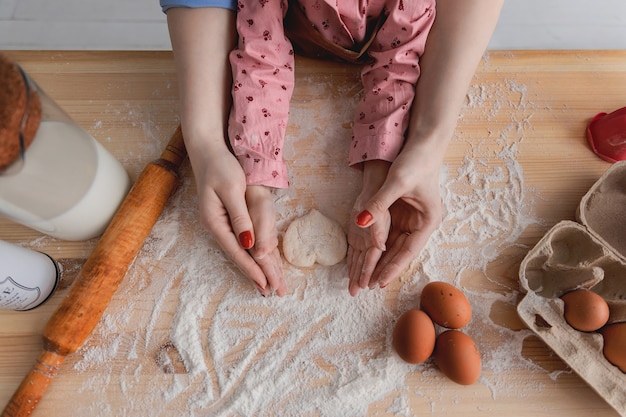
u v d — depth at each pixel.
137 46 0.99
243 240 0.59
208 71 0.66
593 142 0.74
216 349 0.62
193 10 0.67
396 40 0.69
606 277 0.65
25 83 0.43
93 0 1.01
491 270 0.67
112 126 0.74
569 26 1.00
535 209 0.70
